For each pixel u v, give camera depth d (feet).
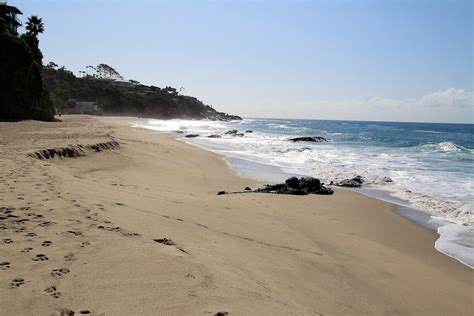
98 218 21.83
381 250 28.48
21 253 15.61
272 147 117.39
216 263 17.85
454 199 47.19
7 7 180.75
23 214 20.93
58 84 374.43
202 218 28.68
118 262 15.61
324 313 15.78
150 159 67.92
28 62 149.79
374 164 79.46
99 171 49.80
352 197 48.60
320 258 24.31
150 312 11.84
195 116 529.86
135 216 24.09
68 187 29.71
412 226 36.27
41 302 11.86
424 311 18.71
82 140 66.03
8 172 32.86
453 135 212.23
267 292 15.94
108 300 12.41
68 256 15.75
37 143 57.47
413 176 64.54
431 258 27.68
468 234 33.88
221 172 66.28
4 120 135.03
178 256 17.10
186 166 68.59
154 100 452.76
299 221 34.45
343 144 133.69
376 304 18.57
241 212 34.22
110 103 404.57
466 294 21.45
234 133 181.47
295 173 67.72
